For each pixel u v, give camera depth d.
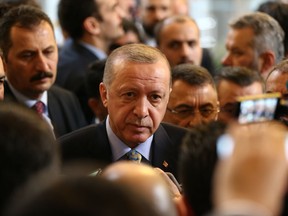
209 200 2.86
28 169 2.66
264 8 8.15
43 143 2.70
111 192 2.30
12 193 2.63
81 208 2.24
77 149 4.99
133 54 4.77
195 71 5.86
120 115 4.75
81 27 8.30
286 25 7.93
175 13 11.26
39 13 6.21
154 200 2.37
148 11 10.74
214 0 13.50
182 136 5.14
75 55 8.16
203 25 13.36
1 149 2.64
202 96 5.77
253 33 7.30
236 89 6.25
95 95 6.67
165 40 8.11
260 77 6.46
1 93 5.41
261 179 2.25
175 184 4.20
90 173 3.40
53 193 2.27
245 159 2.27
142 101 4.72
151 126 4.77
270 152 2.26
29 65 6.14
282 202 2.57
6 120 2.69
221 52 12.51
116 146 4.96
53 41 6.23
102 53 8.38
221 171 2.37
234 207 2.25
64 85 7.87
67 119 6.60
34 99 6.32
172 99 5.80
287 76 5.03
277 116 3.11
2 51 6.03
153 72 4.73
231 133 2.38
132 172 2.54
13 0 7.96
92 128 5.10
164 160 5.01
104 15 8.41
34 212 2.24
